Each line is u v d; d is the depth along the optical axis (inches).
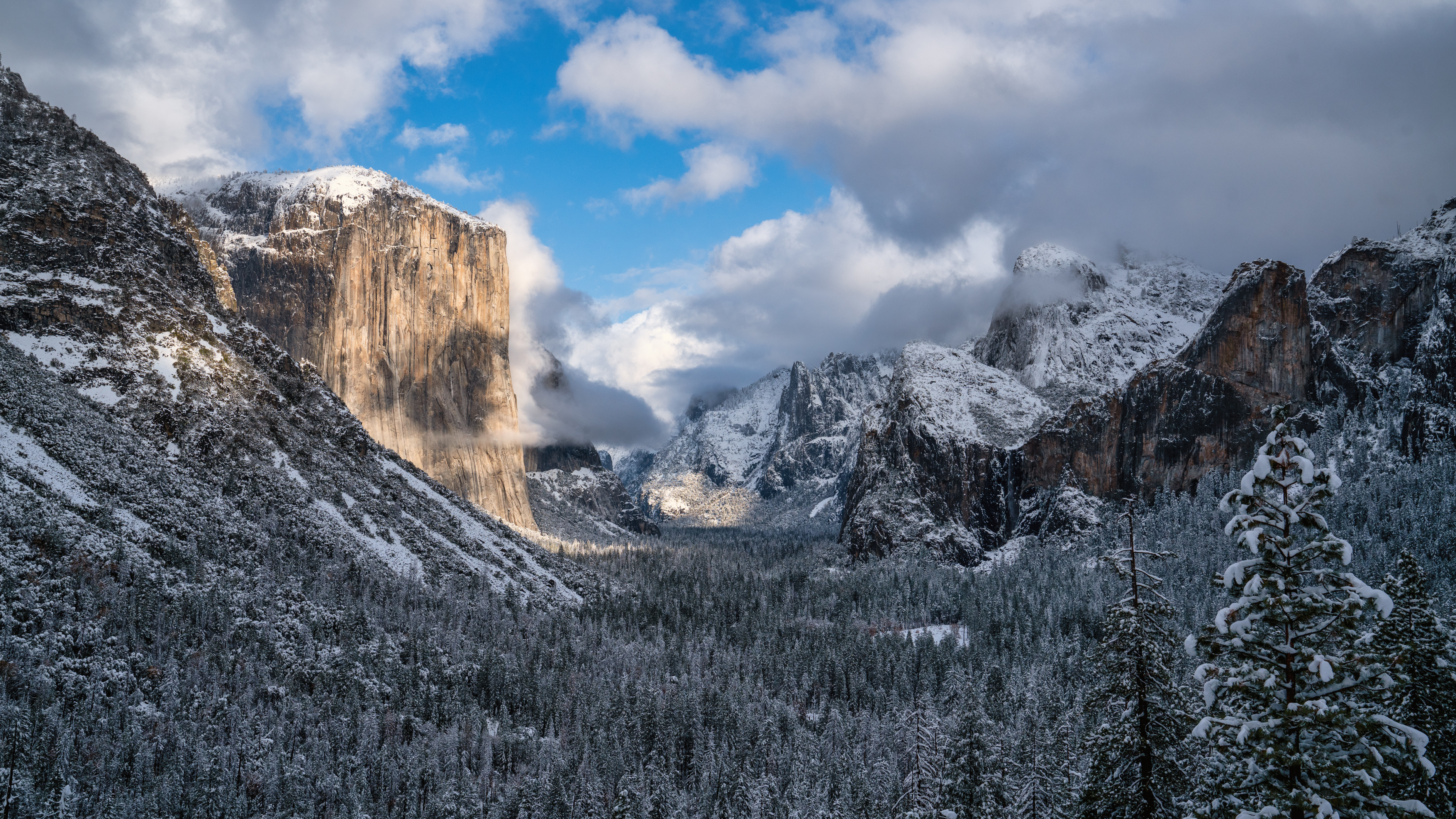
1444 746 2009.1
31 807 4124.0
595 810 5472.4
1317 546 1283.2
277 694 6112.2
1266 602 1280.8
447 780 5866.1
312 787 5255.9
